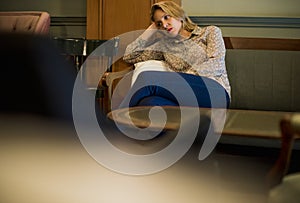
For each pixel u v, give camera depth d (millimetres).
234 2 2791
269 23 2723
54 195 690
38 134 643
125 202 704
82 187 703
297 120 739
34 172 688
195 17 2838
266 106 2480
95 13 2916
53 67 605
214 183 811
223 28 2811
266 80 2486
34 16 1885
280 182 807
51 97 614
